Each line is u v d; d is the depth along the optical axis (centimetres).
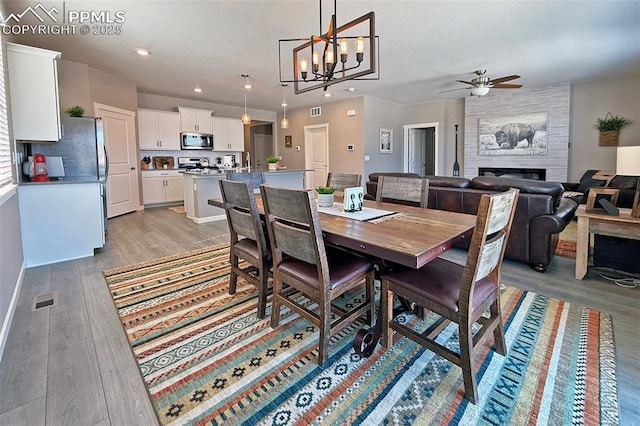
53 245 322
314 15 310
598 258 289
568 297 236
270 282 262
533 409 132
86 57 438
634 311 213
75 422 127
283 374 156
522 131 655
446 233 158
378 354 172
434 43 388
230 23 328
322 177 821
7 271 214
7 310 201
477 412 131
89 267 309
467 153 730
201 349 177
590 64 480
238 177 307
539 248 284
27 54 311
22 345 179
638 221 240
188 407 136
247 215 206
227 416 131
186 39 371
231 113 820
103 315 215
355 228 169
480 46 400
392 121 792
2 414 130
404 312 214
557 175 624
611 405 133
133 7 296
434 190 334
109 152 544
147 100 675
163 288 260
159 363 165
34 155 357
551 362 161
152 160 706
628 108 559
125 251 363
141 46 393
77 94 466
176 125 709
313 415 131
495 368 158
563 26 342
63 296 244
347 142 747
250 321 207
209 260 331
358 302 233
